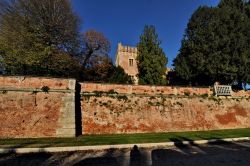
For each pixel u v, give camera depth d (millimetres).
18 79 16141
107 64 35438
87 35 36625
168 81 38281
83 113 17984
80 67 32188
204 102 22953
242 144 14266
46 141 13312
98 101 18828
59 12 28406
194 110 22078
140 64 37031
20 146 11531
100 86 19422
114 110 19016
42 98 16219
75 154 11117
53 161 9781
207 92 23844
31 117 15453
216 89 24062
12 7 26047
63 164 9391
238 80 27641
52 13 27719
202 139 15031
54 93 16625
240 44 26172
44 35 26344
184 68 31734
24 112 15445
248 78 26125
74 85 17250
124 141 13875
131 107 19719
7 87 15695
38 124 15398
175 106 21422
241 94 25500
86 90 18891
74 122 16078
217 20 28109
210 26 28328
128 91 20312
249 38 26859
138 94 20516
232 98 24656
